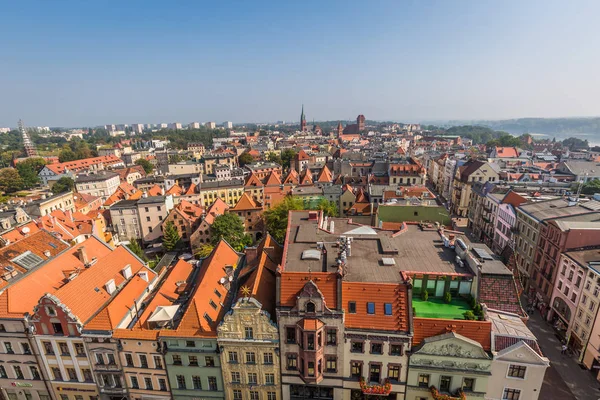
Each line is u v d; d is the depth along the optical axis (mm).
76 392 44844
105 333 40750
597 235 58781
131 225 110000
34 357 43469
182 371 41688
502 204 90812
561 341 59250
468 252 43781
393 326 36781
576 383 50062
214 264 51312
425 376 37812
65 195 126750
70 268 51688
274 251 53812
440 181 171625
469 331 36219
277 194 123562
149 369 42156
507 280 40406
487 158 179125
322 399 41500
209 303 43656
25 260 53219
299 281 38625
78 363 43094
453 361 36375
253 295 40125
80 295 44281
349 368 39250
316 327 36656
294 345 38844
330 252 45625
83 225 91625
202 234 96750
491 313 39656
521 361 35094
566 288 58969
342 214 114188
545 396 47781
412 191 100000
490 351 35688
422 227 56312
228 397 42312
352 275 40750
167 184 150375
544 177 125625
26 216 98062
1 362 44344
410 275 41375
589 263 53469
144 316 43219
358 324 37281
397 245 49344
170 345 40562
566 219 65688
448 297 40906
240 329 38781
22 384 45281
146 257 98500
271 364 40188
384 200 99750
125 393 44000
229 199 134000
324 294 37875
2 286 47062
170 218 103188
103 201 158125
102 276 49125
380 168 155875
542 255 68000
